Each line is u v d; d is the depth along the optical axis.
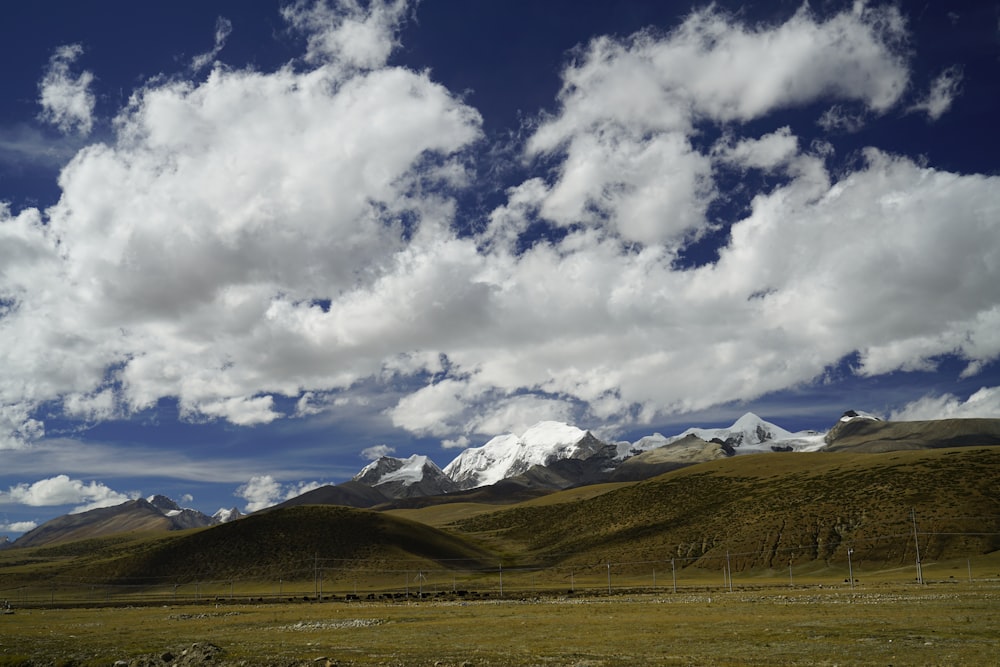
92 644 60.94
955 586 102.38
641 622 66.38
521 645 51.69
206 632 71.75
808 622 60.28
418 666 42.38
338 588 196.25
